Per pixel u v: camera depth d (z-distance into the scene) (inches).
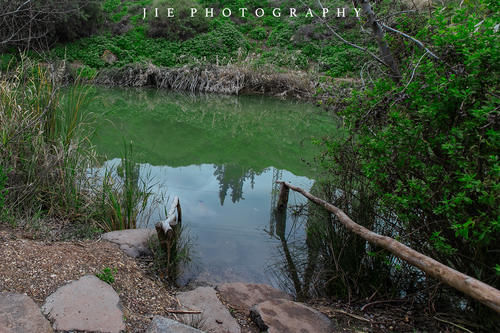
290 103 542.6
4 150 131.3
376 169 102.0
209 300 105.3
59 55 676.1
